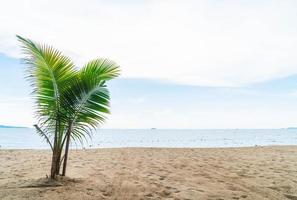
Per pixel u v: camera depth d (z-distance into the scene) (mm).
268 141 49031
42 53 4250
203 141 50469
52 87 4469
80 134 4750
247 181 5527
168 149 13344
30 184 4141
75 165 7059
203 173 6414
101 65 4871
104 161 8203
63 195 3680
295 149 13484
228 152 12008
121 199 3838
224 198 4211
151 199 3957
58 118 4414
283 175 6215
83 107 4578
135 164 7695
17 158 8711
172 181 5348
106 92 4746
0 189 3881
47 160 8172
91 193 3934
